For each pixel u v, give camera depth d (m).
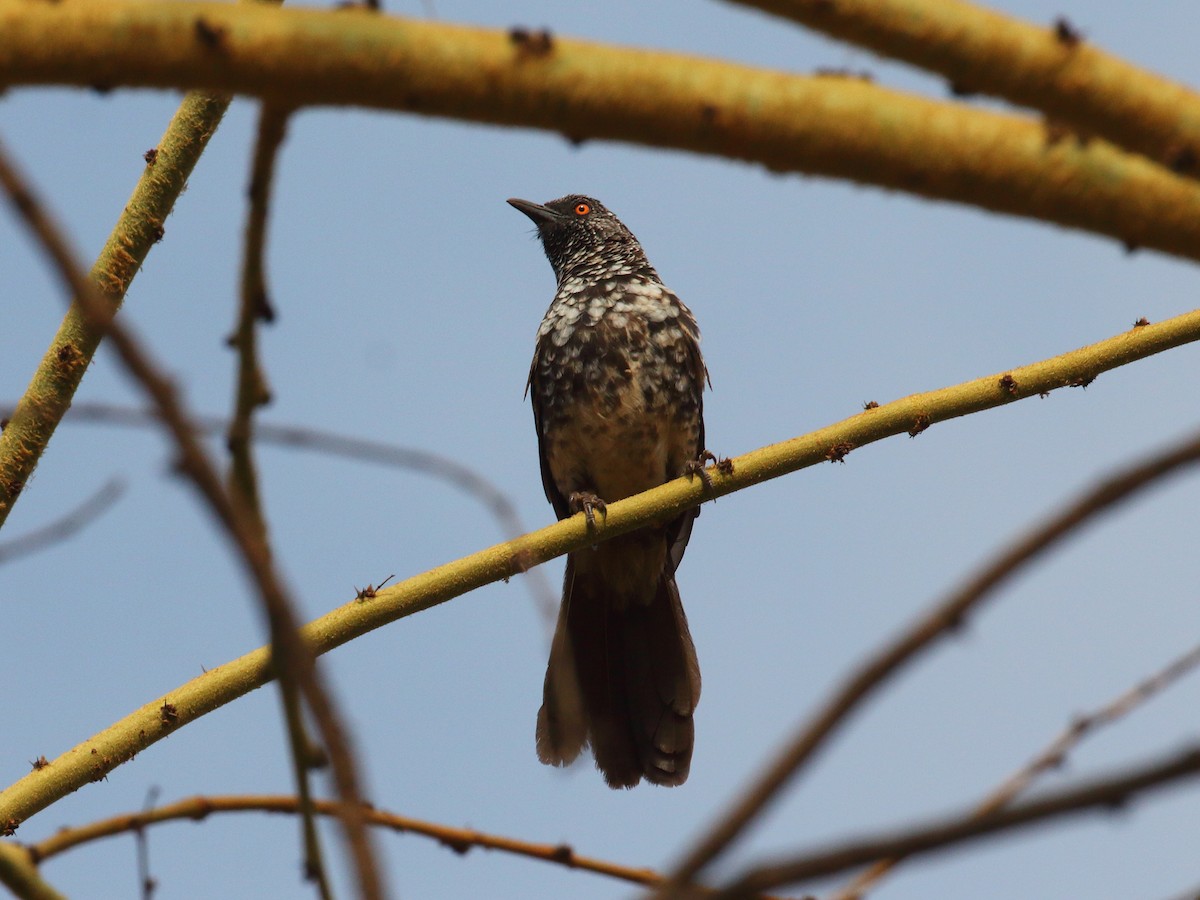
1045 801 2.94
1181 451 3.10
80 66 3.76
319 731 3.56
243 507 4.64
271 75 3.82
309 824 4.65
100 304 3.36
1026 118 4.03
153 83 3.83
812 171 4.02
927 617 3.14
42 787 7.90
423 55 3.86
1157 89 3.95
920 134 3.98
